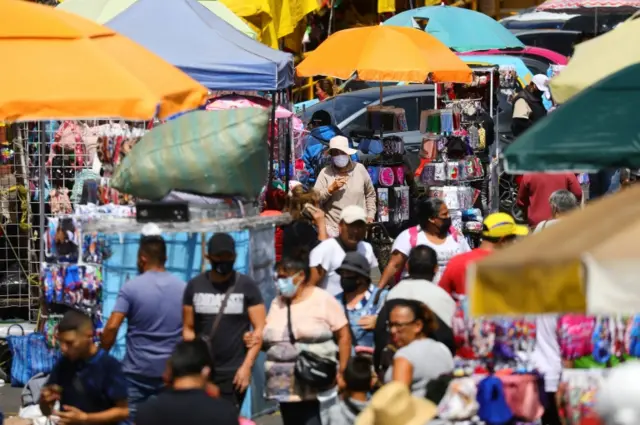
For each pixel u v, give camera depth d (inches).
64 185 1083.9
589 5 2020.2
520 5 2721.5
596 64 944.3
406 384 681.6
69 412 690.8
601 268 414.6
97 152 995.9
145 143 891.4
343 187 1280.8
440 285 891.4
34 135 1143.0
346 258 884.6
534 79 1754.4
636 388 413.4
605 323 736.3
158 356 808.3
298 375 799.1
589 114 724.7
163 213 852.0
